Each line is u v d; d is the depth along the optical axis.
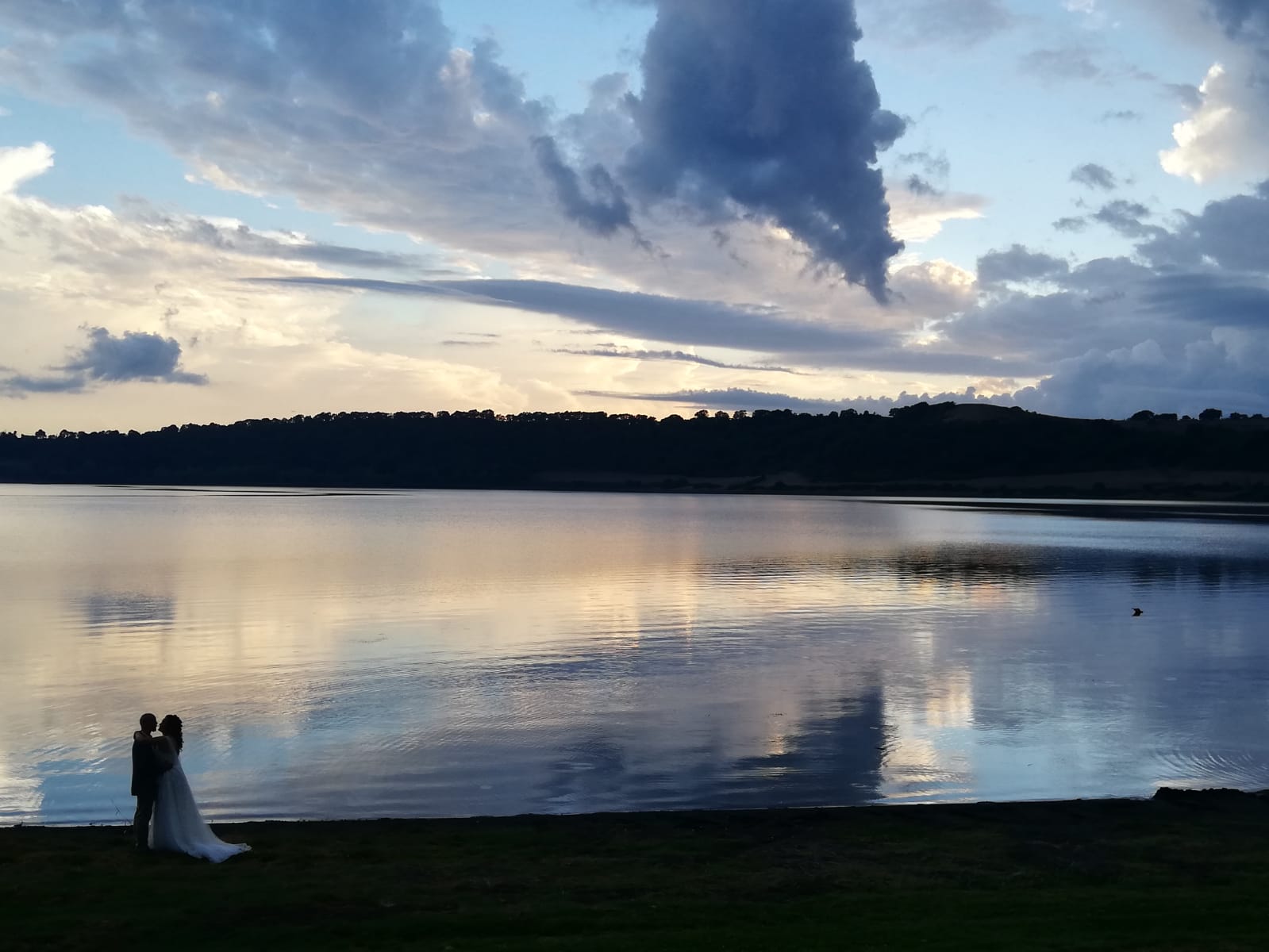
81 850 11.21
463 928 8.64
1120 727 18.97
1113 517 107.94
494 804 14.55
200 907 9.09
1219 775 16.17
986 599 38.75
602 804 14.55
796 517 110.06
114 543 67.38
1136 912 9.05
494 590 41.41
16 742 17.95
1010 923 8.74
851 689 22.25
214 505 134.25
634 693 21.78
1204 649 27.48
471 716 19.69
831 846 11.77
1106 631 30.69
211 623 32.09
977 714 19.97
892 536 77.31
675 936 8.39
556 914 9.04
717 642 28.44
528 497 185.12
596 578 46.22
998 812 13.41
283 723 19.12
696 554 60.34
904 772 16.17
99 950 8.09
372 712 19.94
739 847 11.69
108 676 23.50
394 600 38.16
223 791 15.12
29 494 177.38
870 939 8.28
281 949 8.13
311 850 11.37
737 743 17.73
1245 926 8.61
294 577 46.50
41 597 38.84
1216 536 77.69
